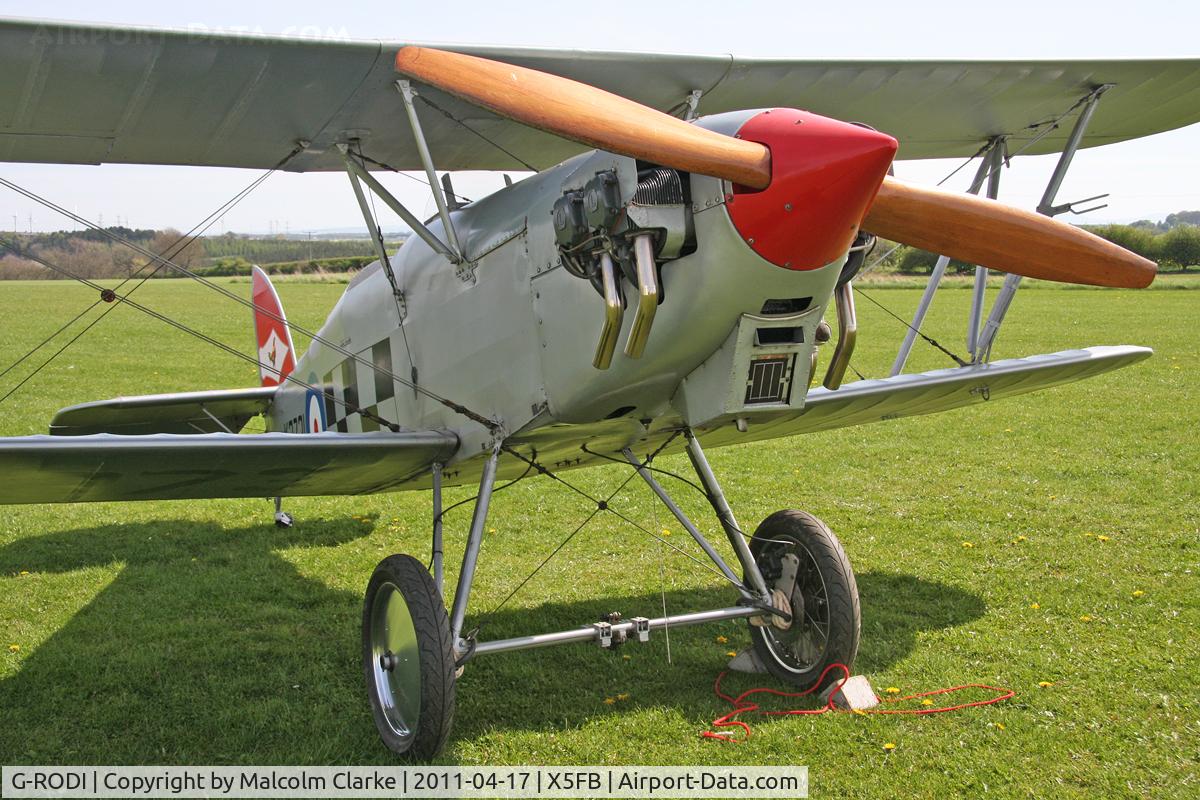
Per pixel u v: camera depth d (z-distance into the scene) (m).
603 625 3.86
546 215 3.69
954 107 5.02
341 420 5.67
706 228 3.11
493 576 5.91
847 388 4.83
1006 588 5.37
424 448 4.18
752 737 3.66
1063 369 5.42
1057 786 3.27
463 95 3.16
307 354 6.17
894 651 4.51
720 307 3.17
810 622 4.16
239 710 3.95
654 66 4.14
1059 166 5.14
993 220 3.74
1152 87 4.96
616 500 7.80
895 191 3.60
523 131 4.63
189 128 4.09
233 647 4.68
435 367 4.49
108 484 3.82
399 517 7.48
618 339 3.41
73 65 3.44
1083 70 4.68
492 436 4.09
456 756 3.55
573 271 3.33
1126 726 3.68
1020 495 7.53
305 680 4.29
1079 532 6.43
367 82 3.84
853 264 3.55
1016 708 3.86
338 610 5.31
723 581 5.75
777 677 4.25
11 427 10.62
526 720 3.85
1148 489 7.58
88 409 6.67
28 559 6.30
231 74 3.63
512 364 3.94
